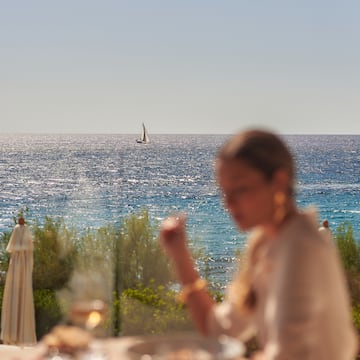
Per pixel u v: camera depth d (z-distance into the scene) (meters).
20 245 9.59
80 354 2.85
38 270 9.62
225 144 2.64
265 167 2.53
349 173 83.50
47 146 182.62
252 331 2.94
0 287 10.66
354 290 9.22
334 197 59.59
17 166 106.81
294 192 2.64
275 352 2.42
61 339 2.94
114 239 9.09
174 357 2.61
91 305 3.04
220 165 2.60
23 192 68.25
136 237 9.22
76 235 9.35
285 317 2.43
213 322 3.02
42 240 9.66
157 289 9.01
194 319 3.08
